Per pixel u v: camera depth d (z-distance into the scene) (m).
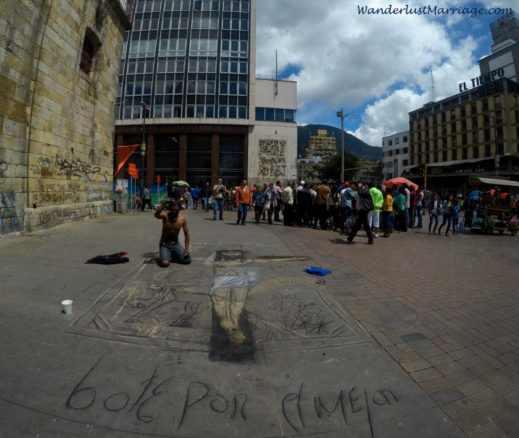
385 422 1.95
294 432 1.84
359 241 8.82
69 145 9.72
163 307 3.54
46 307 3.33
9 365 2.30
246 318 3.35
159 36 35.97
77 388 2.12
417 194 13.51
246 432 1.82
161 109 35.19
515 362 2.71
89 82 10.93
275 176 36.31
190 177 35.62
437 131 59.59
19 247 5.84
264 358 2.61
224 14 36.44
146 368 2.40
